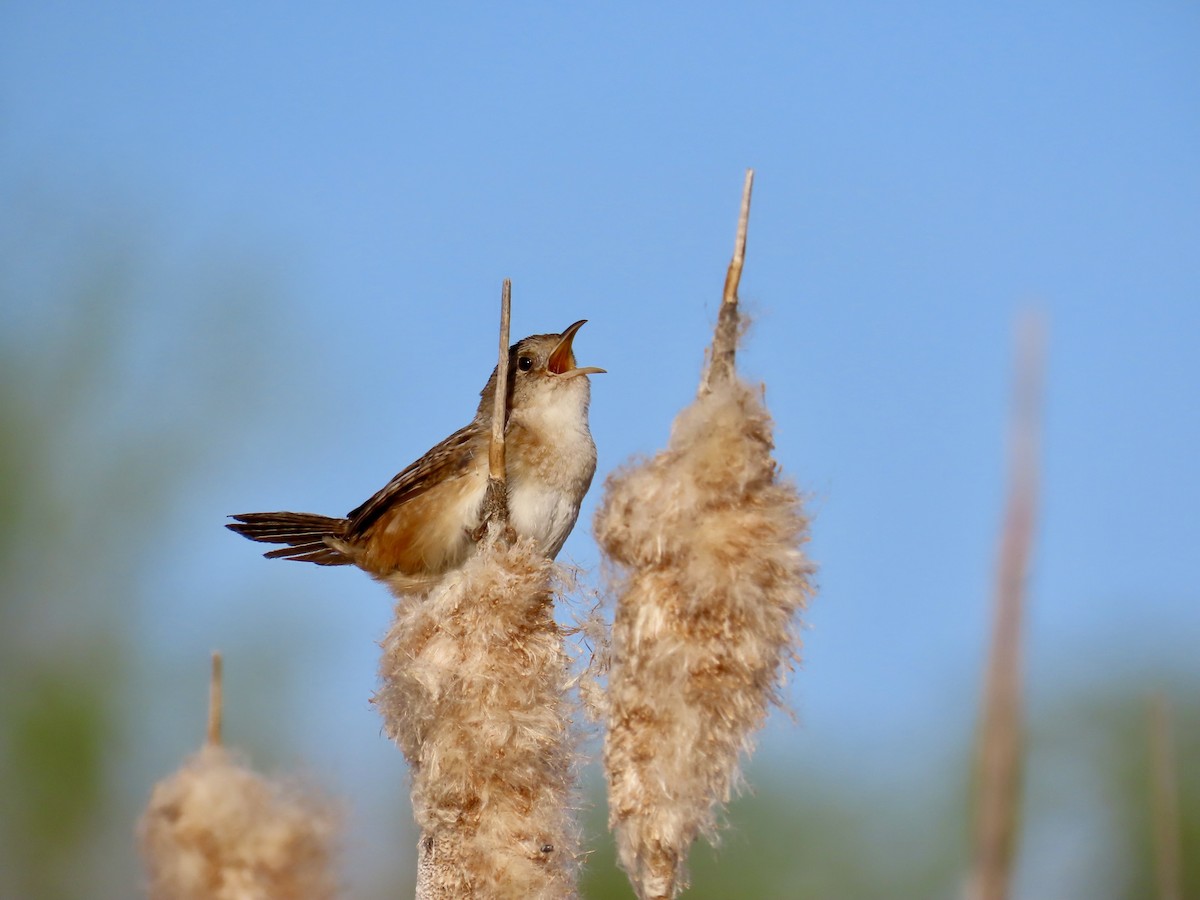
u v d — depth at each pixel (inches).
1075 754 624.7
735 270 323.3
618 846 314.3
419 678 365.1
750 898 592.1
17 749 690.2
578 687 374.0
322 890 287.6
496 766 358.9
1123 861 608.7
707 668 305.9
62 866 684.1
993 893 155.6
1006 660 158.1
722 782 307.7
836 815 616.1
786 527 313.1
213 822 279.3
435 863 360.8
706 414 316.2
